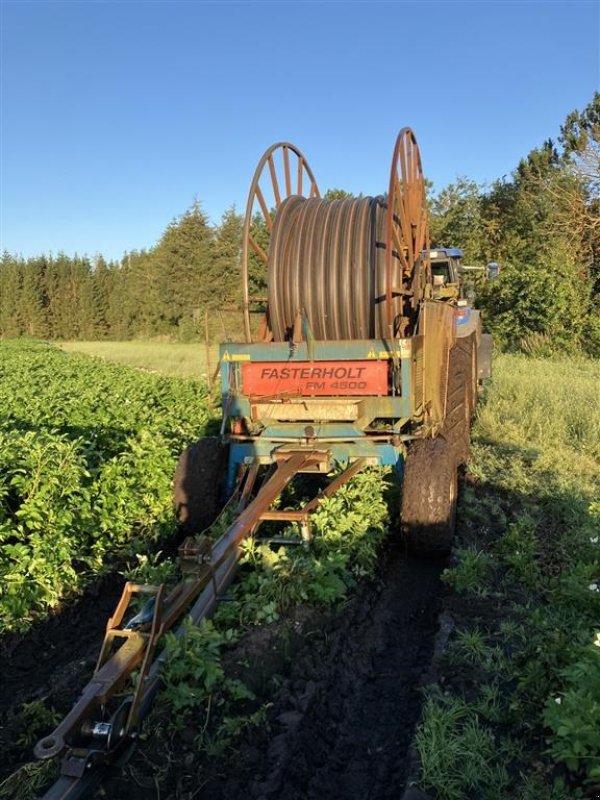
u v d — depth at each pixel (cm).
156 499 747
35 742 393
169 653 386
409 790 329
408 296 722
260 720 379
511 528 644
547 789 321
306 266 713
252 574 512
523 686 395
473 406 1105
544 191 3022
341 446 642
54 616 551
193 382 1739
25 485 649
